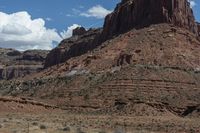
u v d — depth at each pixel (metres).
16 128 51.03
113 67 155.38
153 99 124.94
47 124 62.72
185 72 144.88
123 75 140.62
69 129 54.25
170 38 168.00
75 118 98.62
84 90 142.00
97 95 134.12
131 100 124.69
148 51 159.00
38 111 112.81
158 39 167.12
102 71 155.25
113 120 95.56
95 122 87.06
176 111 120.12
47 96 150.00
